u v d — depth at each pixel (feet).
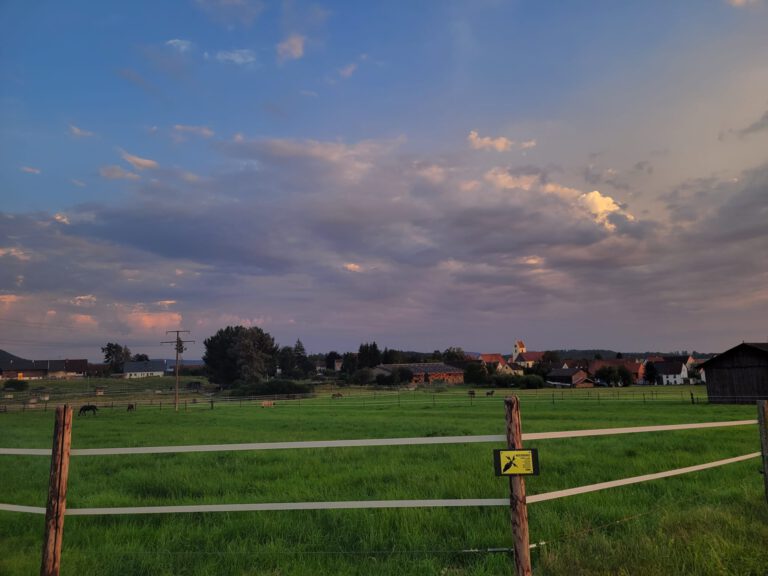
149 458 56.90
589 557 20.13
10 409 234.99
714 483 35.78
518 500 17.97
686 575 18.51
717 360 158.92
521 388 361.30
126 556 23.16
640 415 114.73
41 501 35.45
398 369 424.87
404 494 33.06
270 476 42.83
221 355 449.06
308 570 20.31
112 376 560.61
